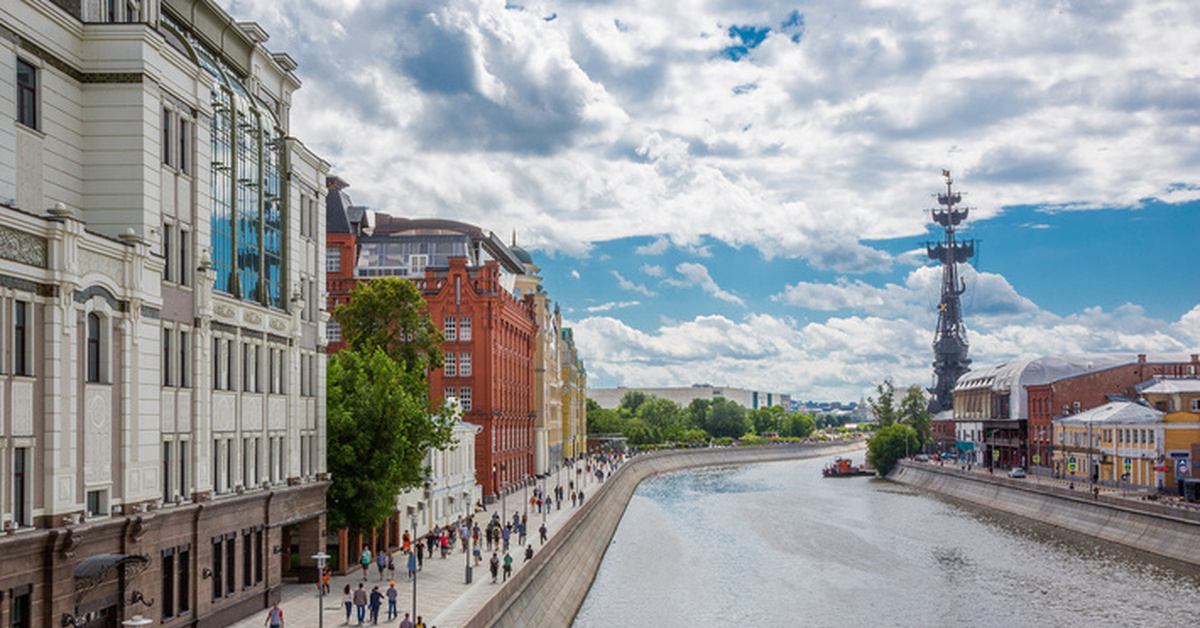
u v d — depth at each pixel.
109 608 38.75
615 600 79.00
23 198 37.78
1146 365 146.88
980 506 146.75
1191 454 110.94
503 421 125.06
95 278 37.78
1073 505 116.44
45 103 39.31
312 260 63.41
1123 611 71.94
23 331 34.38
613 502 133.62
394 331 93.38
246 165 53.38
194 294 46.41
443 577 65.75
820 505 150.00
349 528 68.56
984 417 188.00
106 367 38.69
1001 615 71.75
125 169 41.75
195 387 46.12
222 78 52.03
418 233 141.75
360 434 66.12
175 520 43.69
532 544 79.94
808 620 71.44
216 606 47.47
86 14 42.38
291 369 58.28
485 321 117.44
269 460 55.16
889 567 92.94
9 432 33.22
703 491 175.75
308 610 53.81
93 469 37.53
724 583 85.88
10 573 33.03
